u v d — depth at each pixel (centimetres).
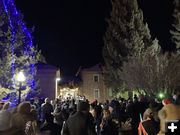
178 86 2162
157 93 2208
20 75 1014
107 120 580
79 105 451
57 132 482
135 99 1111
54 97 3459
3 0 1916
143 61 2409
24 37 2059
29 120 407
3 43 1834
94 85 4653
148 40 3809
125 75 2661
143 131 407
